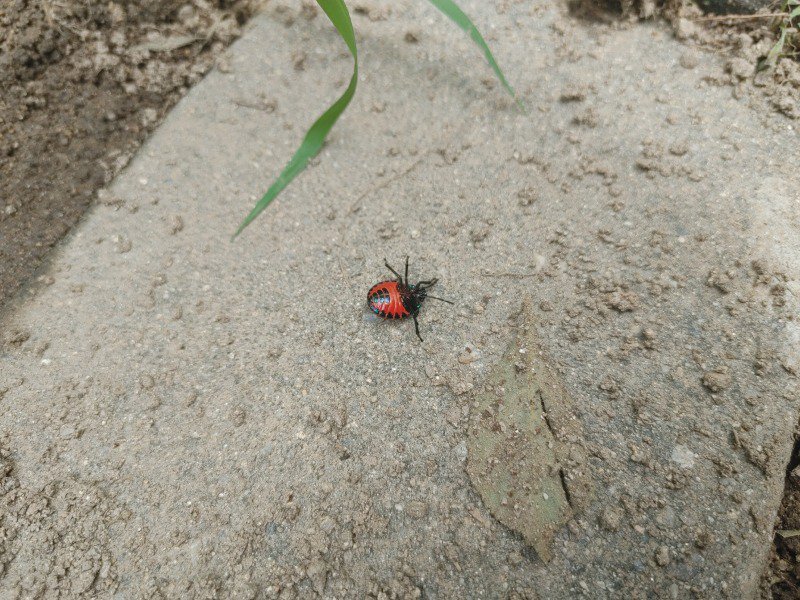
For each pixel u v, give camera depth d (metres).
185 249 0.16
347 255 0.16
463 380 0.14
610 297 0.14
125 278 0.16
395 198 0.17
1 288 0.15
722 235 0.15
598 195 0.16
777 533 0.13
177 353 0.15
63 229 0.16
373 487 0.13
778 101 0.16
